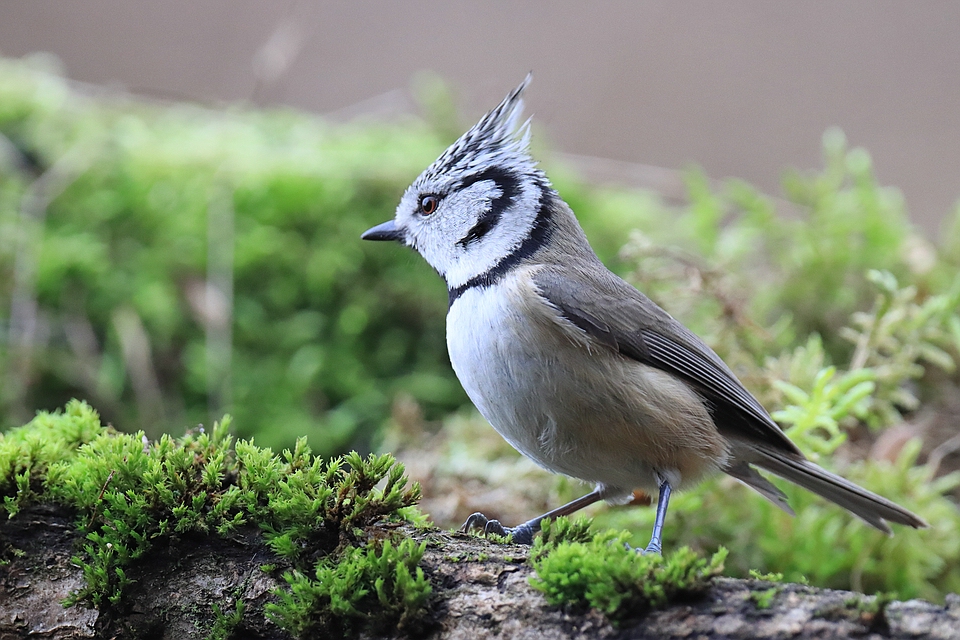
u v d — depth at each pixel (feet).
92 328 33.96
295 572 15.14
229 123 41.32
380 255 35.73
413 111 50.93
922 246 36.68
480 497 28.02
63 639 15.58
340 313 35.17
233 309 34.71
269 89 45.62
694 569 13.60
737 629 13.15
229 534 15.74
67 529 15.88
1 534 15.71
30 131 38.50
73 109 40.09
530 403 19.52
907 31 62.64
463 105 44.50
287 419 33.50
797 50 62.90
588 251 21.80
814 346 28.50
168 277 34.76
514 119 21.56
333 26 60.95
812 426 24.95
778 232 36.78
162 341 33.96
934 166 55.67
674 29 63.57
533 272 20.17
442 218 22.06
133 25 58.80
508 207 21.20
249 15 58.95
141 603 15.62
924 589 25.73
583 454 20.06
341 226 35.96
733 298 30.14
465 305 20.56
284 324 34.96
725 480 27.04
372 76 58.49
